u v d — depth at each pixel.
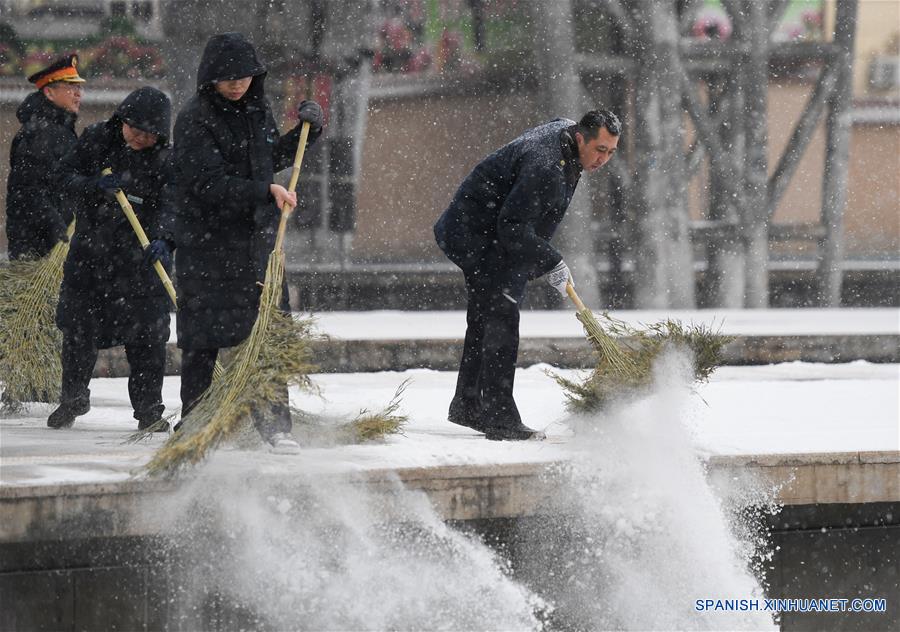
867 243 58.38
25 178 21.81
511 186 17.98
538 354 32.22
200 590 14.55
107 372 29.42
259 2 45.75
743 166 51.16
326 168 47.91
